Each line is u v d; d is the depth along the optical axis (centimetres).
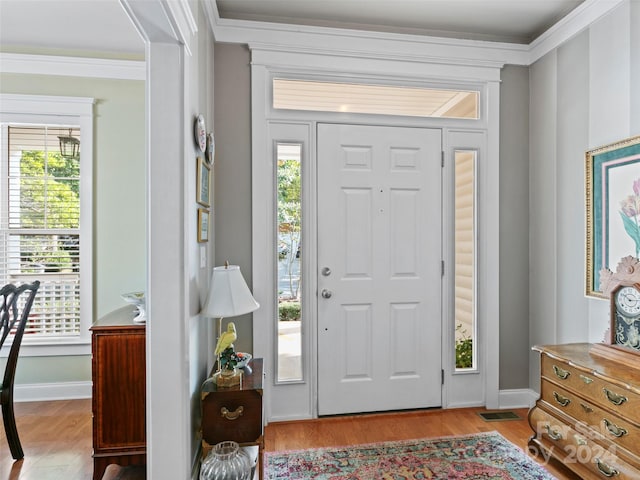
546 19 250
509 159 276
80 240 290
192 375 177
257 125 247
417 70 262
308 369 253
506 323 275
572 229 238
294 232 254
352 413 258
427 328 266
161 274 160
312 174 253
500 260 274
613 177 209
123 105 294
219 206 245
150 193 160
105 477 192
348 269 257
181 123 161
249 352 248
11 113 284
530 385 275
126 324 189
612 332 194
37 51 283
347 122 256
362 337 258
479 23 255
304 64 251
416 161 264
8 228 286
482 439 226
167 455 160
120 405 184
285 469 196
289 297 254
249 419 173
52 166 290
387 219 261
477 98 274
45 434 234
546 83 260
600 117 219
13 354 207
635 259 190
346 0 229
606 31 215
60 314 290
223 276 182
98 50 287
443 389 268
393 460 204
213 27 238
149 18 142
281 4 233
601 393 173
